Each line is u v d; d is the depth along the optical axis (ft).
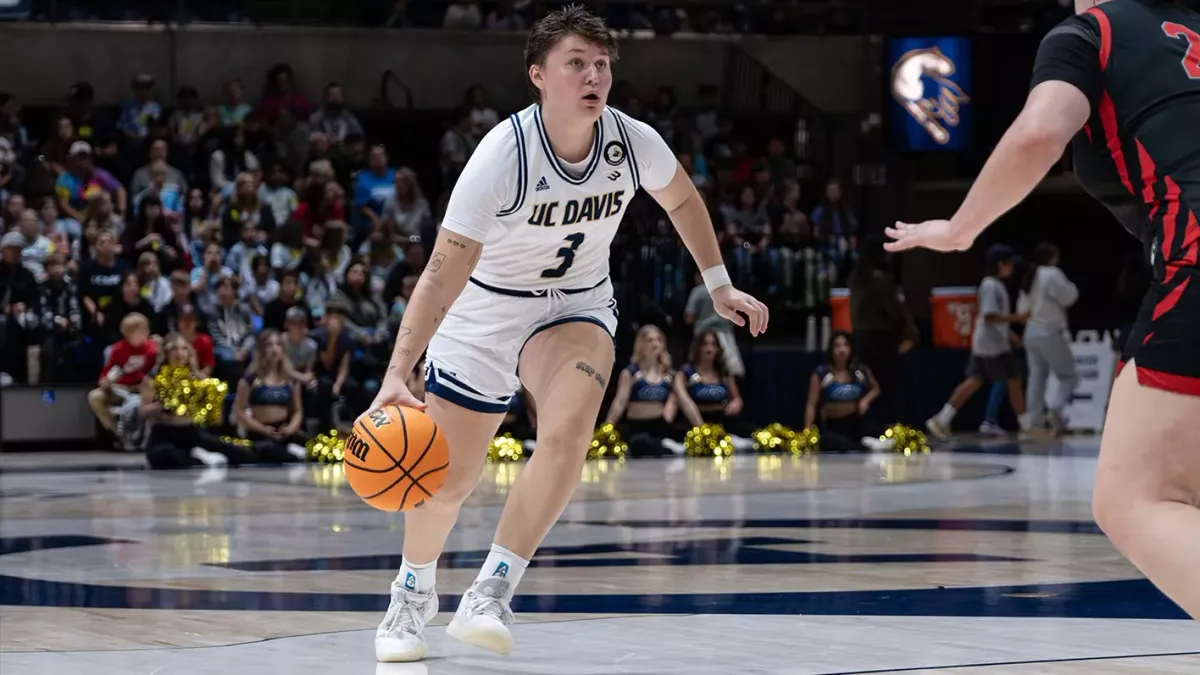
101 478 40.45
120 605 17.62
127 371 50.90
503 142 13.35
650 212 60.03
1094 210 75.56
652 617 16.47
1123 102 9.69
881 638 14.98
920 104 67.97
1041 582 19.39
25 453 51.13
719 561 21.84
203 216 58.65
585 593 18.49
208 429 49.80
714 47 72.49
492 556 13.58
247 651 14.35
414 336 13.03
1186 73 9.65
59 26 65.77
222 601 17.92
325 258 55.36
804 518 28.53
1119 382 9.70
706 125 69.56
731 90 72.54
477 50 70.18
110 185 58.23
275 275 54.90
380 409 12.67
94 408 50.96
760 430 52.95
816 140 71.41
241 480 39.55
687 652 14.20
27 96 65.57
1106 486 9.52
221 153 60.23
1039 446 53.31
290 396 48.75
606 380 13.92
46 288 52.70
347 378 50.16
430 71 69.82
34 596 18.48
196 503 32.32
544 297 14.01
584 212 13.66
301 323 50.03
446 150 63.52
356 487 12.53
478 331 13.96
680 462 47.14
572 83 13.07
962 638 14.96
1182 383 9.30
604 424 49.70
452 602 17.93
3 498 33.76
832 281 61.46
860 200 69.82
